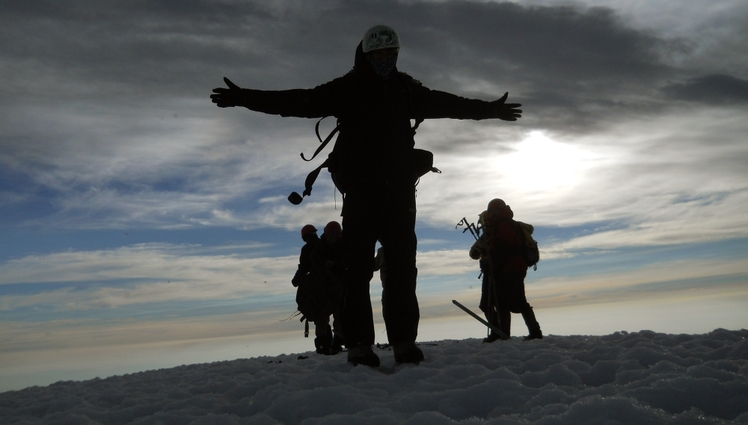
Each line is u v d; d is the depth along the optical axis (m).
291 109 4.13
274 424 2.91
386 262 4.32
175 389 4.20
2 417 4.23
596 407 2.42
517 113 4.61
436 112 4.41
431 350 5.02
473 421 2.54
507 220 7.35
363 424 2.63
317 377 3.69
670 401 2.61
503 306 7.21
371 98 4.21
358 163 4.20
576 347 4.74
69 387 5.92
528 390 3.03
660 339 4.85
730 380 2.84
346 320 4.23
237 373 5.16
